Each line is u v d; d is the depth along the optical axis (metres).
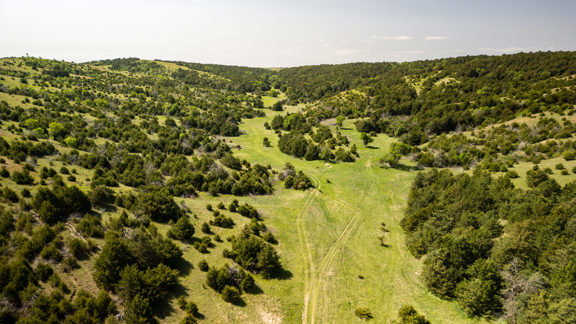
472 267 31.77
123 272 25.91
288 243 43.22
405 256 41.44
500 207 41.75
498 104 91.62
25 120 66.75
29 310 21.14
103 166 56.22
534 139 65.56
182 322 25.14
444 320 29.73
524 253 31.53
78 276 25.62
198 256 34.78
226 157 73.00
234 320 27.81
